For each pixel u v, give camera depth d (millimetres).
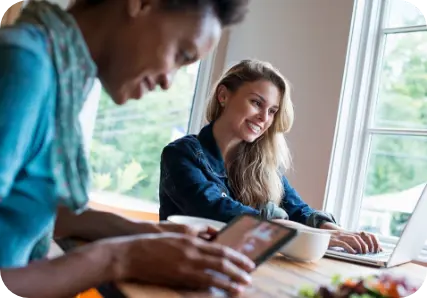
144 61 533
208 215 1130
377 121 1937
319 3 1979
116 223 710
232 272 510
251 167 1477
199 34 535
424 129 1823
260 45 2152
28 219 518
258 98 1402
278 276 644
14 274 421
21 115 421
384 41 1971
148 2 521
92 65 523
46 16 491
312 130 1877
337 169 1857
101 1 545
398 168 1858
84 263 457
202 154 1326
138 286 488
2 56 429
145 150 2203
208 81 2324
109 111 2080
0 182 404
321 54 1928
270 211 1147
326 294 533
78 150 523
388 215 1852
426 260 1604
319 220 1294
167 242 512
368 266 913
